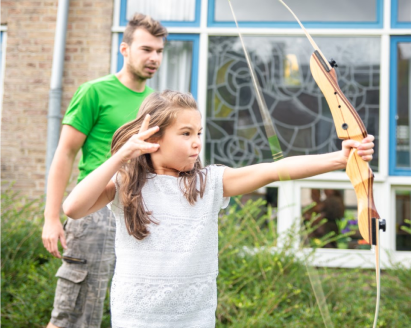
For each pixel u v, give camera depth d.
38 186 4.32
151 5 4.44
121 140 1.70
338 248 4.21
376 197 4.23
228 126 4.38
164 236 1.57
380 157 4.23
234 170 1.65
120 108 2.43
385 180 4.20
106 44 4.37
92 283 2.32
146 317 1.55
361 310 3.22
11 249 3.49
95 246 2.30
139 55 2.44
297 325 3.04
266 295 3.22
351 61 4.31
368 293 3.48
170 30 4.39
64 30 4.32
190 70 4.43
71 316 2.32
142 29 2.44
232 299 3.10
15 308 3.16
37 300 3.12
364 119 4.28
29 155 4.35
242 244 3.57
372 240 1.45
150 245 1.57
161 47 2.50
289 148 4.32
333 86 1.52
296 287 3.37
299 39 4.35
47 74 4.38
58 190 2.38
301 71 4.34
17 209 4.23
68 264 2.34
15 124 4.37
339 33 4.29
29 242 3.66
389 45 4.27
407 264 4.11
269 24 4.37
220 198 1.64
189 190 1.60
